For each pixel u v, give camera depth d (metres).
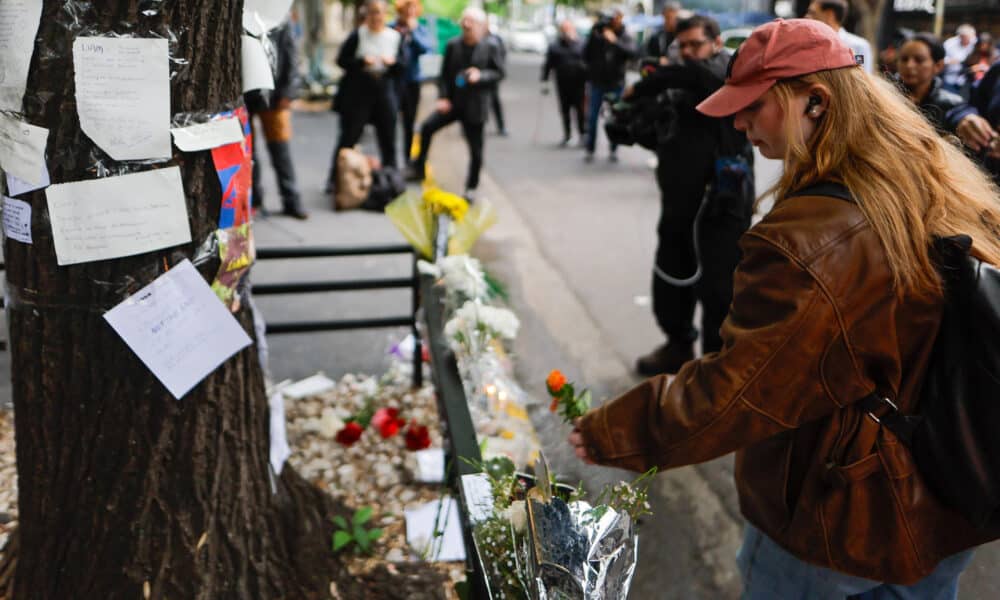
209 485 2.07
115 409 1.94
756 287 1.41
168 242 1.87
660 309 4.13
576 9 45.38
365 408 3.52
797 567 1.62
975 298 1.35
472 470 1.93
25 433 2.01
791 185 1.49
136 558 2.03
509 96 17.69
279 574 2.29
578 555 1.38
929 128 1.50
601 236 6.89
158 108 1.78
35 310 1.89
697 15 3.54
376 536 2.60
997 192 1.57
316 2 14.61
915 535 1.45
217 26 1.83
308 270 5.61
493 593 1.61
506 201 8.02
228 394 2.08
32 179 1.79
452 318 2.79
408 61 8.66
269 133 6.68
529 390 4.03
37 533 2.06
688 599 2.72
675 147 3.64
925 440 1.41
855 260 1.36
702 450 1.49
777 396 1.41
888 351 1.40
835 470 1.46
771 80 1.46
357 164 7.19
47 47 1.71
